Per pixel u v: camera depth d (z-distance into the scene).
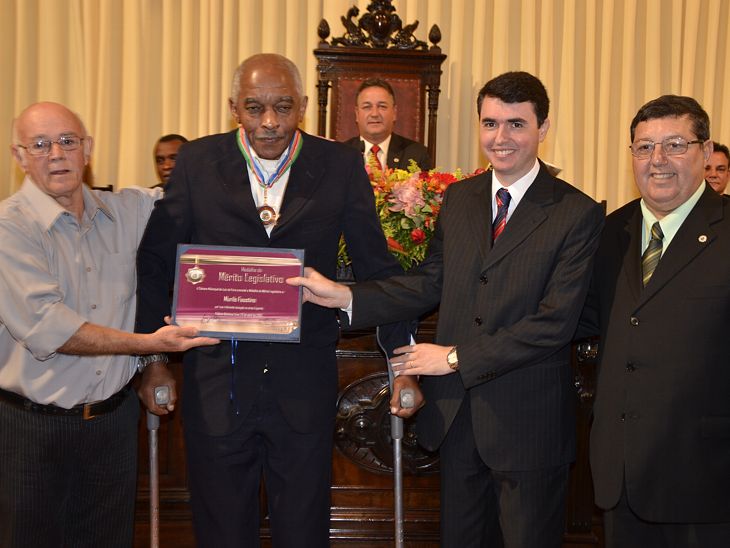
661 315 2.04
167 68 5.40
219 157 2.12
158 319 2.19
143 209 2.38
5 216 2.12
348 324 2.20
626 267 2.15
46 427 2.18
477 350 2.09
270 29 5.36
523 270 2.11
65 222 2.20
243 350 2.10
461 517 2.23
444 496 2.26
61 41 5.39
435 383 2.26
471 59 5.48
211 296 2.04
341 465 2.84
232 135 2.16
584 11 5.46
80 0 5.38
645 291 2.07
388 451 2.81
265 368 2.09
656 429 2.01
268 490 2.17
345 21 5.00
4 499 2.19
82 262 2.21
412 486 2.84
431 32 4.97
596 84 5.52
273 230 2.06
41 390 2.16
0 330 2.18
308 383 2.11
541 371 2.16
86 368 2.20
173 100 5.44
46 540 2.22
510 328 2.09
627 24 5.45
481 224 2.22
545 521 2.14
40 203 2.17
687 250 2.04
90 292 2.21
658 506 2.01
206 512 2.12
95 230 2.27
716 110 5.55
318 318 2.17
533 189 2.19
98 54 5.38
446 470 2.25
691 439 1.99
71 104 5.45
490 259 2.14
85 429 2.22
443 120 5.46
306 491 2.10
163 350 2.02
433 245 2.38
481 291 2.15
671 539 2.14
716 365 1.99
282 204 2.09
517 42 5.48
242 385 2.08
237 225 2.07
